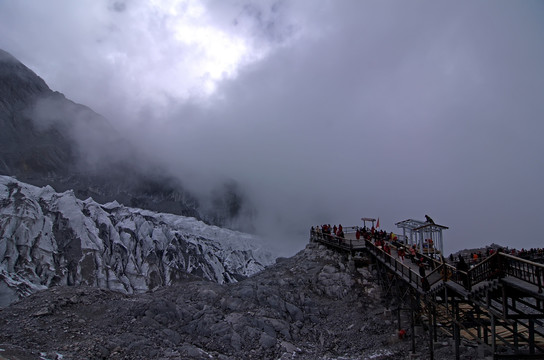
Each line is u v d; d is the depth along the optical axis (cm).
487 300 1952
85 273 8106
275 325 3138
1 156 11181
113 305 3275
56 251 8325
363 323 3259
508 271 1817
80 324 2866
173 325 3027
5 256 7588
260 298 3491
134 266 9000
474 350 2494
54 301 3145
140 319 3003
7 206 8444
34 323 2761
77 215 9188
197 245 10994
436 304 2419
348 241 4338
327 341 3078
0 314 2941
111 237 9512
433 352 2614
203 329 2980
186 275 9450
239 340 2880
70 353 2358
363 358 2712
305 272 4141
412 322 2753
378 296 3581
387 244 3644
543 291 1598
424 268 2762
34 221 8419
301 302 3603
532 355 1955
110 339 2633
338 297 3700
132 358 2455
